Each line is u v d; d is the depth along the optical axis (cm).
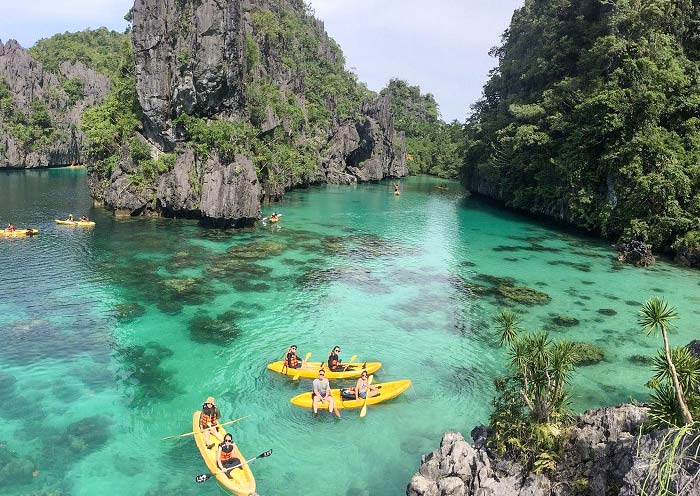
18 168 10969
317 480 1644
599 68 5766
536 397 1512
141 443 1803
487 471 1432
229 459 1675
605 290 3584
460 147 10231
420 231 5612
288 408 2056
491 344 2683
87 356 2412
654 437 1180
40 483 1579
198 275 3628
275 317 2953
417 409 2073
